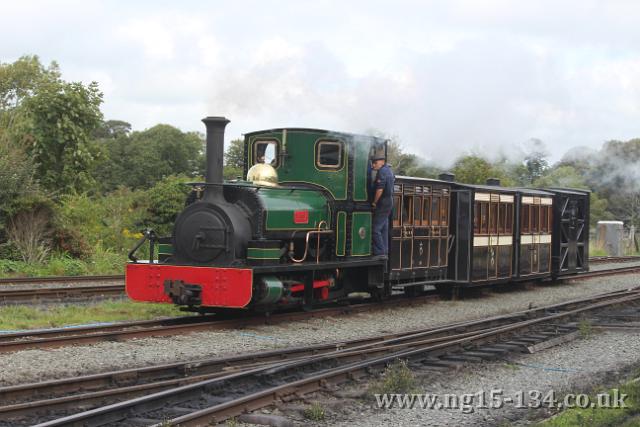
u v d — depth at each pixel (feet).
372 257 47.14
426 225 53.52
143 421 20.97
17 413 21.01
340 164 44.86
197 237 38.58
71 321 38.93
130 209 85.05
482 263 58.08
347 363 30.37
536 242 67.21
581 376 30.14
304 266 40.86
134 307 44.70
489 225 59.11
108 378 25.20
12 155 64.59
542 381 29.30
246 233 38.93
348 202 45.01
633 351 35.68
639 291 62.23
